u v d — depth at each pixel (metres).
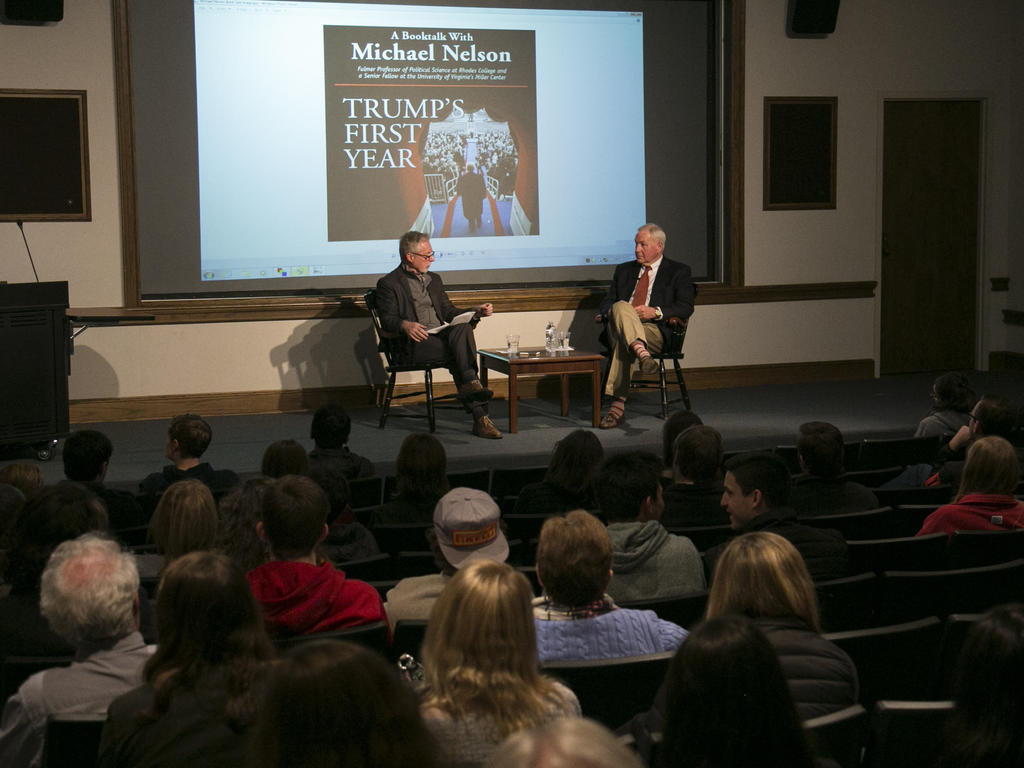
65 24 6.43
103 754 1.46
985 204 8.35
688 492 3.29
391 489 4.26
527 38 7.29
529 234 7.41
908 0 7.91
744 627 1.24
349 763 1.03
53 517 2.16
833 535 2.75
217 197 6.84
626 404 7.08
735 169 7.63
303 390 7.00
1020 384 7.75
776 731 1.20
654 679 1.93
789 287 7.81
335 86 6.98
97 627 1.75
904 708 1.65
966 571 2.62
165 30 6.65
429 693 1.47
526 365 6.18
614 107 7.47
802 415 6.62
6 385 5.61
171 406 6.80
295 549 2.21
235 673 1.46
